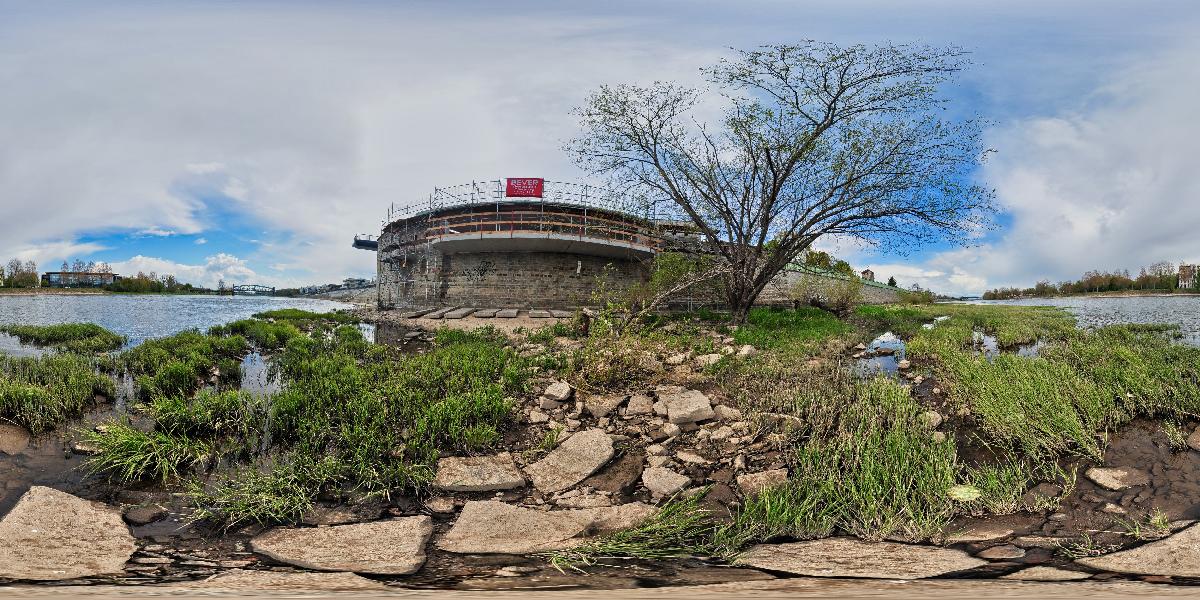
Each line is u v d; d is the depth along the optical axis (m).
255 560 3.34
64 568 3.12
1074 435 5.16
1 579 2.92
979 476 4.46
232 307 34.47
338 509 4.22
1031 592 2.58
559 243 28.06
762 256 17.66
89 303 36.66
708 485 4.70
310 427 5.70
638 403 7.09
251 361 10.80
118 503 4.20
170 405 5.95
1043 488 4.38
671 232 24.05
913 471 4.46
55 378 7.51
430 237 29.72
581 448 5.53
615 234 29.02
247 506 4.04
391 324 20.14
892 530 3.67
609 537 3.66
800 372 8.64
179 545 3.58
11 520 3.68
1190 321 19.80
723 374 8.70
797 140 14.93
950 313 27.72
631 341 9.12
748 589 2.67
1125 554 3.21
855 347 12.85
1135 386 6.53
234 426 5.94
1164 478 4.45
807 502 3.91
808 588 2.68
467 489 4.62
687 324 17.55
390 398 6.84
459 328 16.34
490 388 7.22
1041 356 10.19
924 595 2.55
